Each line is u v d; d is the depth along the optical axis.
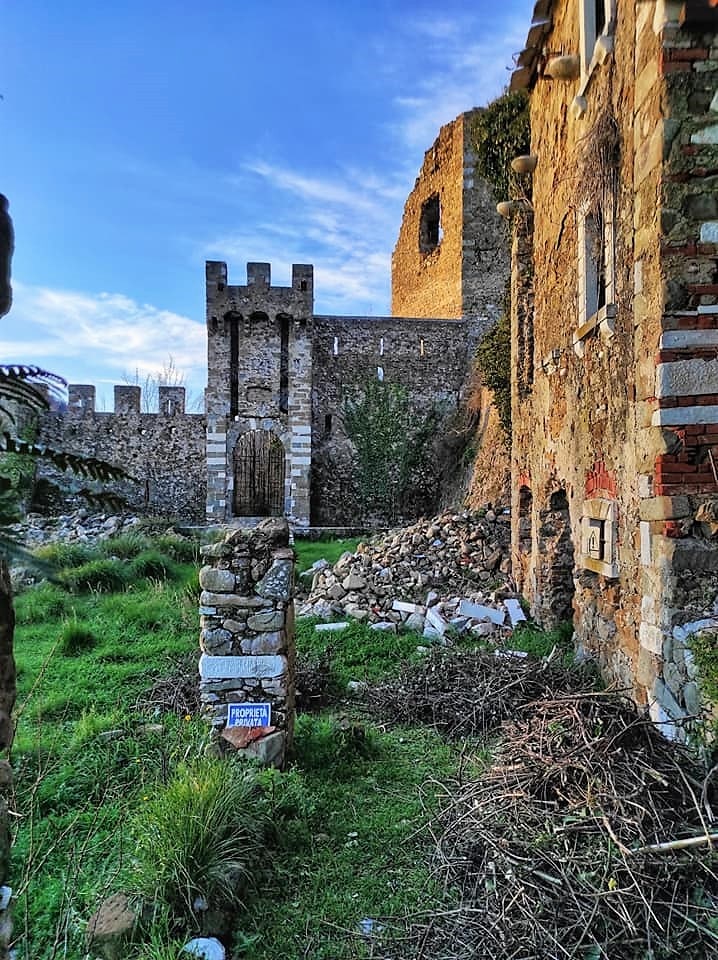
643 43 4.70
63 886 3.50
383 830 4.07
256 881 3.56
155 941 3.03
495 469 15.00
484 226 23.44
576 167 6.68
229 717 4.95
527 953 2.71
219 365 22.81
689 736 3.87
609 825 3.00
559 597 8.39
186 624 8.97
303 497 23.02
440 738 5.46
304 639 8.17
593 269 6.38
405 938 3.03
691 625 4.25
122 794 4.45
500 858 3.10
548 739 3.70
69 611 9.68
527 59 8.57
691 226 4.40
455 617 8.70
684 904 2.74
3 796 2.07
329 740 5.26
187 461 24.75
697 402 4.40
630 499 5.12
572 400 6.98
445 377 24.25
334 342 24.14
